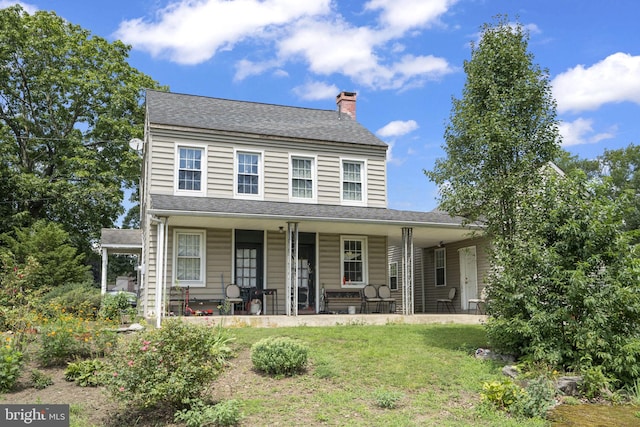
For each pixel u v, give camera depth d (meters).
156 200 14.35
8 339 9.20
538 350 8.80
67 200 25.31
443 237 18.36
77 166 26.36
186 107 18.34
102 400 7.60
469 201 10.69
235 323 13.19
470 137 10.77
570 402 7.68
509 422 6.50
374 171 18.84
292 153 17.83
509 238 10.29
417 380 8.23
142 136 27.84
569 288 8.84
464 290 18.98
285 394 7.60
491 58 10.73
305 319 13.82
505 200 10.30
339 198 18.19
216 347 9.23
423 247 22.09
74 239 26.94
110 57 29.05
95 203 26.62
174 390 6.56
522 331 9.03
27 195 25.19
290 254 14.71
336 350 9.91
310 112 20.88
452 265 19.92
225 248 16.28
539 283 9.38
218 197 16.64
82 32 29.11
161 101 18.42
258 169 17.39
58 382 8.48
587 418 6.93
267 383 8.11
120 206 28.67
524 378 8.34
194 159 16.67
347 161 18.59
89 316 12.48
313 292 17.38
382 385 7.98
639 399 7.89
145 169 18.36
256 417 6.66
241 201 16.27
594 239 9.20
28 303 10.16
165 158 16.25
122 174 28.08
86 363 8.68
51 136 27.69
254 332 11.57
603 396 8.08
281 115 19.84
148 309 14.91
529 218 9.78
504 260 9.80
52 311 11.31
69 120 28.20
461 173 10.78
